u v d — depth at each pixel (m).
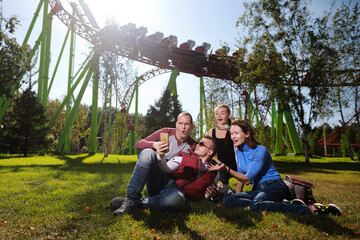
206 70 38.22
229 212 3.29
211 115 23.58
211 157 3.56
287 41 19.62
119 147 49.75
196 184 3.45
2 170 9.61
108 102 28.34
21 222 2.83
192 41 37.78
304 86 21.12
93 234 2.42
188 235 2.39
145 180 3.10
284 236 2.38
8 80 15.91
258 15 20.08
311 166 16.92
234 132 3.65
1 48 15.18
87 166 12.40
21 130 25.23
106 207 3.44
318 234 2.44
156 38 36.00
